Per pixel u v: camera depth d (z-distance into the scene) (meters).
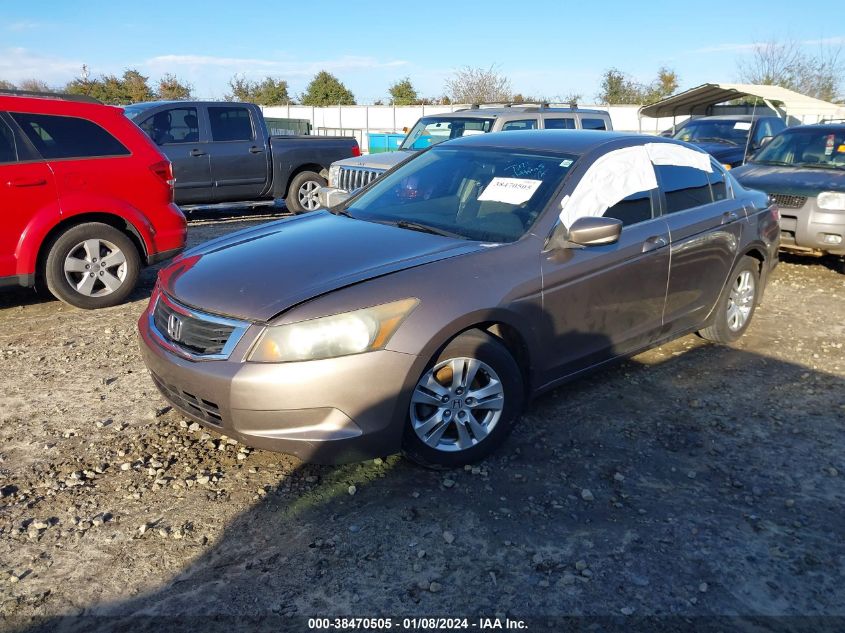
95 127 6.34
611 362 4.44
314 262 3.60
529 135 4.88
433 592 2.79
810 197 8.00
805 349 5.57
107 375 4.94
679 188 4.88
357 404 3.20
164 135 10.55
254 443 3.25
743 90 14.21
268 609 2.70
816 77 35.75
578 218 3.90
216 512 3.32
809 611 2.72
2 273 5.97
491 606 2.72
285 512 3.31
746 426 4.22
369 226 4.20
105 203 6.31
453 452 3.58
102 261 6.42
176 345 3.46
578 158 4.33
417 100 48.00
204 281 3.58
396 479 3.59
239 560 2.99
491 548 3.05
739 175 9.19
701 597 2.79
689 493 3.50
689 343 5.66
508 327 3.70
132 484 3.55
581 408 4.42
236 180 11.17
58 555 3.02
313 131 35.09
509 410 3.71
